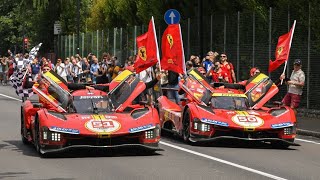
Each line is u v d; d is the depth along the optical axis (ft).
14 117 78.48
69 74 121.70
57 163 43.04
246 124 50.85
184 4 111.55
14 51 265.54
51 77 50.47
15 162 43.52
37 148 47.29
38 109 50.44
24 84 59.62
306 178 37.83
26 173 39.19
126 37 138.31
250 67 89.56
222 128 51.37
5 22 254.06
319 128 66.33
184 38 105.91
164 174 38.88
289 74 81.97
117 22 160.86
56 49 198.80
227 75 80.64
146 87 50.83
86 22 192.54
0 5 263.08
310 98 79.41
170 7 115.03
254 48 88.48
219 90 56.13
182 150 49.67
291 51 81.76
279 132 51.49
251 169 40.96
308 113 78.84
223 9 100.63
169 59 65.77
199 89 56.18
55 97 49.90
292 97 67.72
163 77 82.02
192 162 43.73
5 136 58.95
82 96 49.57
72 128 44.73
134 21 142.61
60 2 200.03
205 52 99.96
